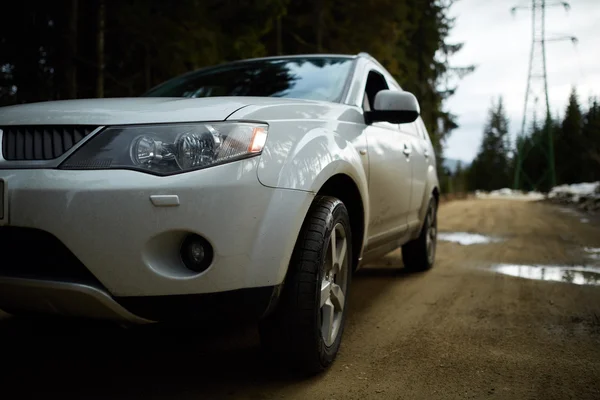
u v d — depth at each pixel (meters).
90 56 9.24
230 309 2.08
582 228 9.52
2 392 2.30
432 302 3.94
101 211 1.97
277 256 2.13
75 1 8.69
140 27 9.79
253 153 2.14
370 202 3.18
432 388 2.39
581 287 4.47
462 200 27.72
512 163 91.44
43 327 3.17
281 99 2.64
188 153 2.04
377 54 19.16
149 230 1.98
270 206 2.13
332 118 2.81
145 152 2.04
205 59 10.80
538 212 14.60
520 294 4.21
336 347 2.64
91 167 2.02
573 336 3.16
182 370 2.57
